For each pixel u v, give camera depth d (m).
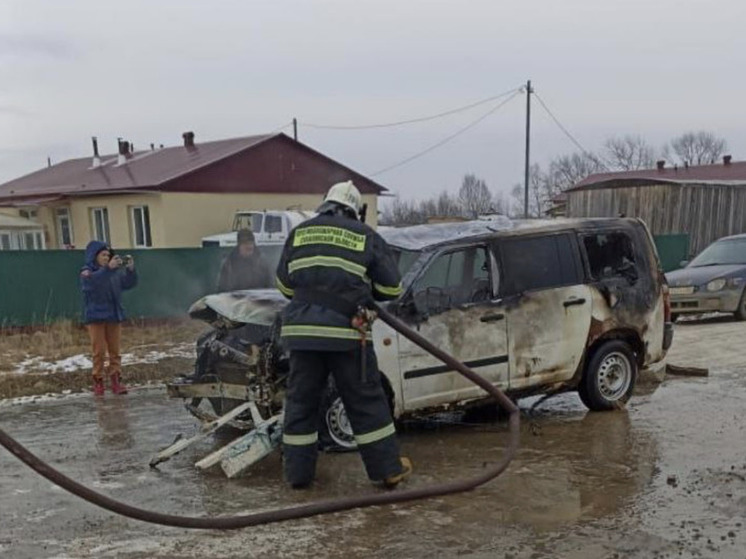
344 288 4.34
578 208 23.08
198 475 4.87
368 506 4.17
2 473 4.97
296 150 23.17
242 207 21.98
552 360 5.90
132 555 3.60
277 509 4.18
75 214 23.23
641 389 7.21
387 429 4.45
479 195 58.91
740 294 11.68
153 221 20.77
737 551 3.52
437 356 4.58
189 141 25.23
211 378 5.54
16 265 11.02
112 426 6.29
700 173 33.03
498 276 5.70
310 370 4.46
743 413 6.19
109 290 7.58
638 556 3.48
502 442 5.46
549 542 3.66
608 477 4.61
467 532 3.81
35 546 3.73
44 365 9.03
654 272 6.51
